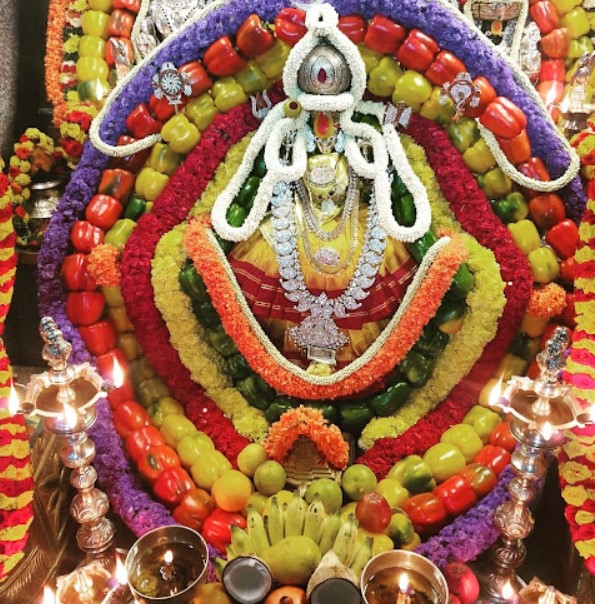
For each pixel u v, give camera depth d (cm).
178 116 161
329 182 161
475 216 162
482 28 181
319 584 123
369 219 162
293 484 167
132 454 168
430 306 160
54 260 169
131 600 139
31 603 148
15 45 200
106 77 188
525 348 173
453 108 158
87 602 134
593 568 134
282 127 159
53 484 155
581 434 134
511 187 164
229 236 162
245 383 176
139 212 170
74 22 189
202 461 166
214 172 166
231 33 156
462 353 169
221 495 159
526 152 159
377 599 129
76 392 135
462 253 158
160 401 179
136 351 179
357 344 170
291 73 152
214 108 162
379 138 160
